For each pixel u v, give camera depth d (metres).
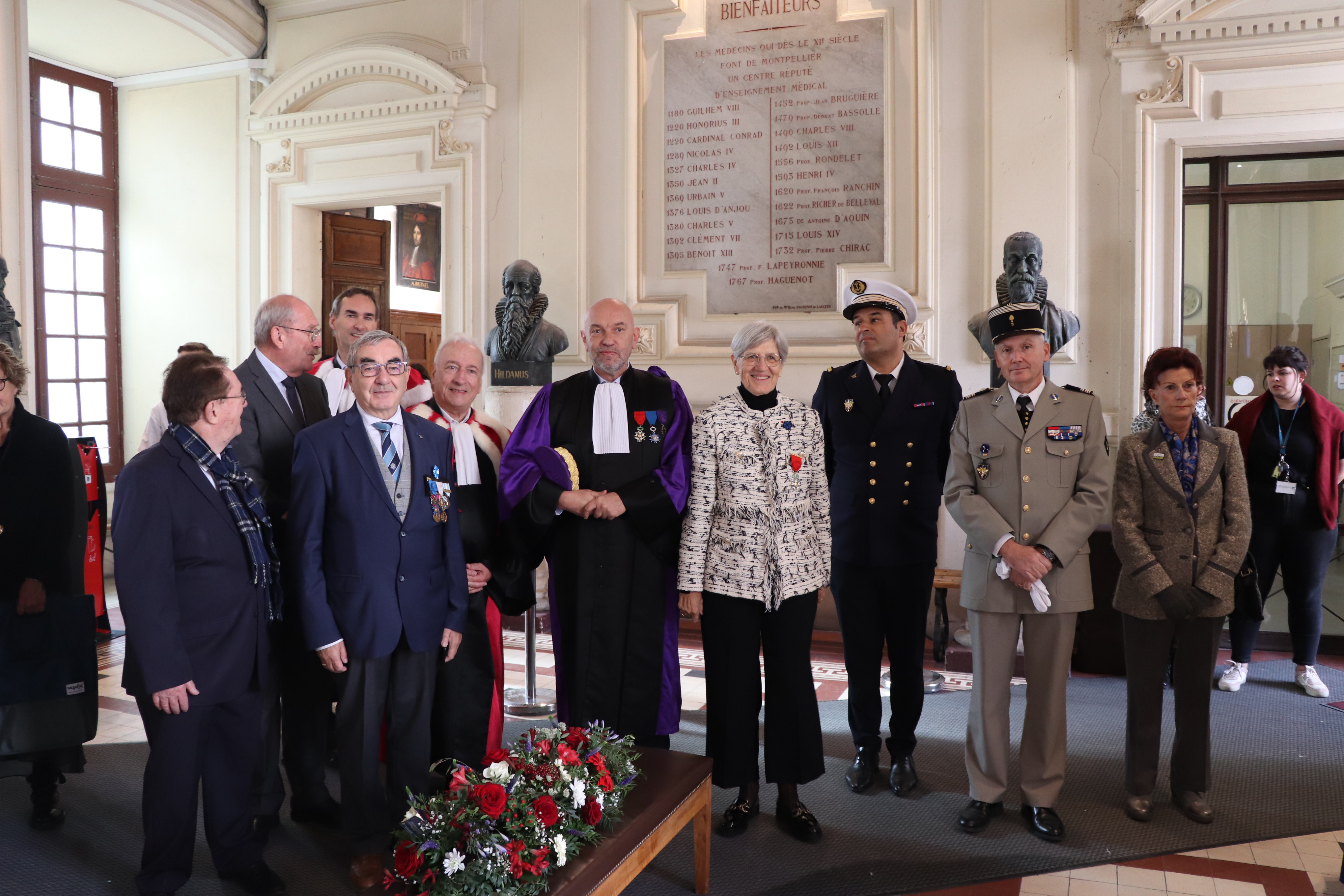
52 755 3.18
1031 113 5.32
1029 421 3.15
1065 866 2.89
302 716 3.16
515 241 6.30
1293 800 3.37
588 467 3.20
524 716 4.26
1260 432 4.67
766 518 3.04
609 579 3.15
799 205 5.75
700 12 5.91
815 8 5.67
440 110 6.33
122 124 7.39
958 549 5.49
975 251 5.46
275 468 3.06
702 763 2.70
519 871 1.99
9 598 3.04
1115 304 5.25
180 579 2.55
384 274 7.56
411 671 2.81
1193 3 4.98
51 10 6.32
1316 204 5.26
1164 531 3.20
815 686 4.81
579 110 6.11
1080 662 4.99
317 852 2.99
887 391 3.52
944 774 3.63
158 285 7.33
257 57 7.01
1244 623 4.59
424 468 2.84
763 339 3.11
